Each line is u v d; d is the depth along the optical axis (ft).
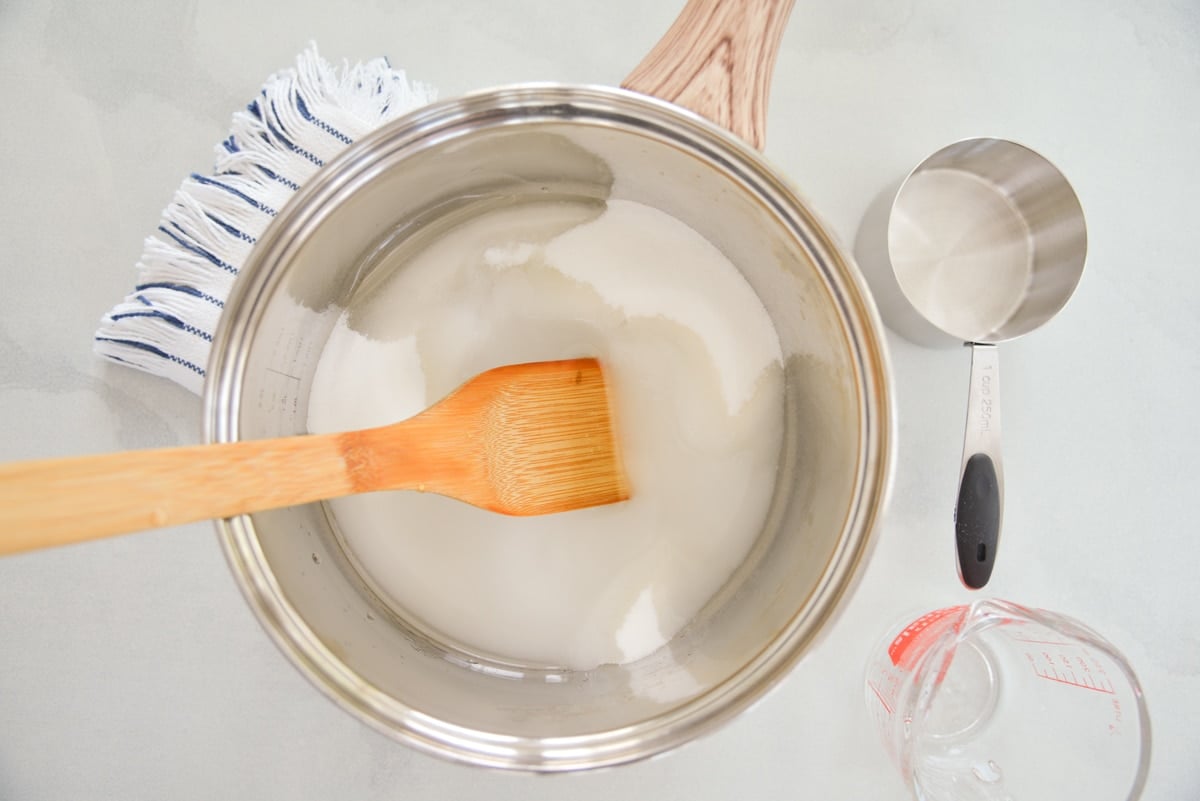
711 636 2.21
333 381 2.26
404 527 2.26
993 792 2.60
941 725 2.72
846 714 2.64
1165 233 2.78
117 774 2.58
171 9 2.59
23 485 1.26
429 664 2.13
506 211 2.35
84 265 2.59
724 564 2.31
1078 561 2.73
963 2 2.73
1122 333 2.77
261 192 2.39
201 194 2.37
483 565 2.28
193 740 2.59
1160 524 2.74
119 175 2.60
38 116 2.59
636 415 2.36
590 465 2.25
